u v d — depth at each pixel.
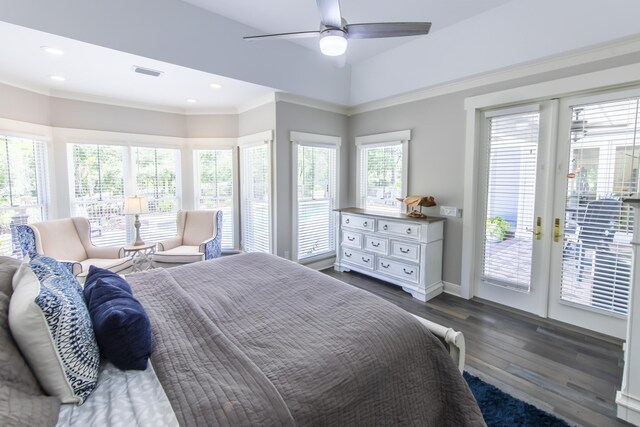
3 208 3.33
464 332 2.76
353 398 1.11
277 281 2.01
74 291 1.28
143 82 3.52
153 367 1.14
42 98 3.68
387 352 1.28
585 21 2.48
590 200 2.69
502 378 2.13
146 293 1.82
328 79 4.26
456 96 3.50
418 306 3.33
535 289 3.07
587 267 2.74
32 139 3.59
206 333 1.36
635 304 1.69
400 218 3.64
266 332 1.38
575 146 2.75
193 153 4.90
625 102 2.48
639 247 1.66
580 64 2.63
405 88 3.84
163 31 2.86
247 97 4.20
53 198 3.82
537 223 3.01
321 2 1.88
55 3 2.35
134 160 4.44
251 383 1.03
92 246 3.79
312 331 1.38
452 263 3.64
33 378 0.96
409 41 3.69
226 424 0.88
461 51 3.26
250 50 3.46
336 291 1.83
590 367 2.25
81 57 2.79
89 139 4.04
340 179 4.80
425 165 3.85
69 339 1.00
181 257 3.95
